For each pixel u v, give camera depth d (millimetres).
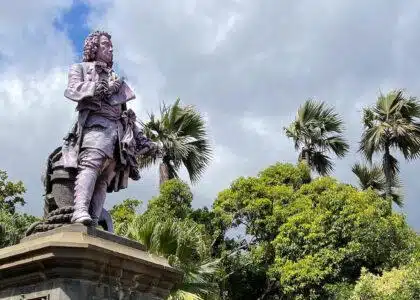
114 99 6648
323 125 28422
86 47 6867
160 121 24641
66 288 5582
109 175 6645
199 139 24953
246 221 24609
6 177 20766
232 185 25031
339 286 19750
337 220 21297
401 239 20938
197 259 13438
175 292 11820
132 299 6062
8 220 16594
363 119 26625
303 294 21125
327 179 23484
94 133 6449
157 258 6469
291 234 22125
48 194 6562
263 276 23672
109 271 5824
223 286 21734
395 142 25969
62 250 5566
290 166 25844
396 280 17156
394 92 26203
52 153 6590
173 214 21828
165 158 24297
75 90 6426
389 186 25547
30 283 5820
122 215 22203
